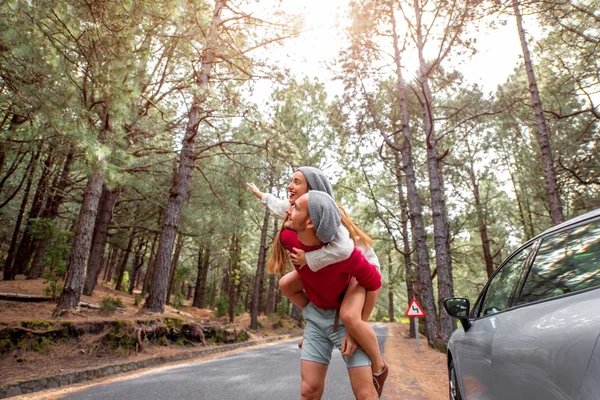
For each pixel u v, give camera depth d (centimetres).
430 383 612
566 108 1683
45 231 1462
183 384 590
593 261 169
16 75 644
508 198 2803
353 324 179
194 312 2836
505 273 276
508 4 1136
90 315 1005
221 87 1292
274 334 2162
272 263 222
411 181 1622
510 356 186
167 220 1348
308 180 202
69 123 695
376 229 2742
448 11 1212
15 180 2089
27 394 541
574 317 148
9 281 1636
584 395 122
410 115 2064
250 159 1712
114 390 550
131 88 747
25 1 590
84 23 661
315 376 198
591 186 1678
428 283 1541
